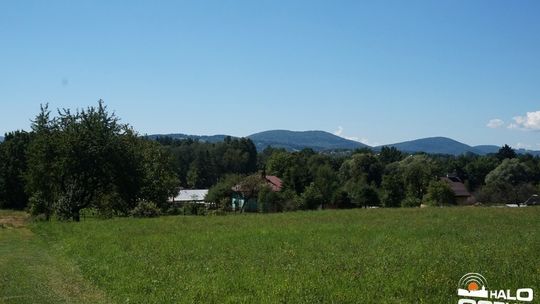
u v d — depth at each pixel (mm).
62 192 55781
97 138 54875
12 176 83438
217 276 15656
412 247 20641
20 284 17188
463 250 18766
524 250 18219
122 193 57469
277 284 13992
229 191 97125
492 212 43406
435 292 12422
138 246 24562
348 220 38250
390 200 92375
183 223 39062
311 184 87125
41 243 30938
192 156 168625
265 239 25734
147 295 14195
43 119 55906
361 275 14586
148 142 73938
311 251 20828
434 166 120375
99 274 17859
